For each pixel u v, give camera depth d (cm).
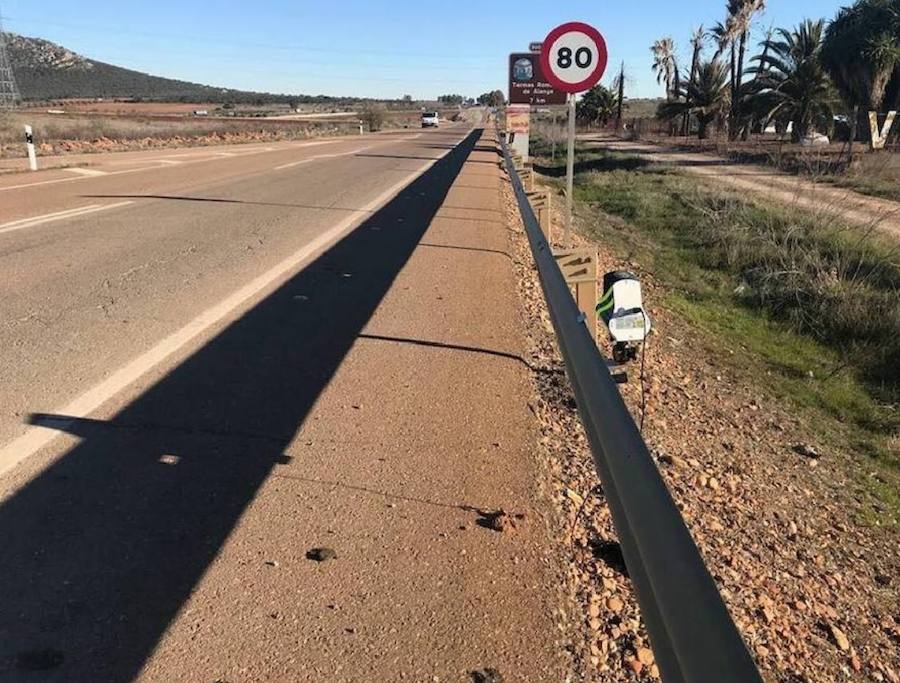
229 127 5647
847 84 3159
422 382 500
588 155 3966
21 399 433
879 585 395
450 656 250
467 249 1009
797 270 1083
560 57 712
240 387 469
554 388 528
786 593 358
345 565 294
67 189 1462
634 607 292
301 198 1462
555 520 343
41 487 339
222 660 241
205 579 280
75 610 261
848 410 728
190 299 667
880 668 319
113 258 821
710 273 1262
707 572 171
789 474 520
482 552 309
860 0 3116
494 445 411
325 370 509
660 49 7456
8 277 719
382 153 3170
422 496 351
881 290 1047
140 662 239
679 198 2012
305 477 361
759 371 795
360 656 247
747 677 142
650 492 213
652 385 636
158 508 326
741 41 4500
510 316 689
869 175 2041
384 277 805
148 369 489
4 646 242
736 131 4256
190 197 1395
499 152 3697
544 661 252
